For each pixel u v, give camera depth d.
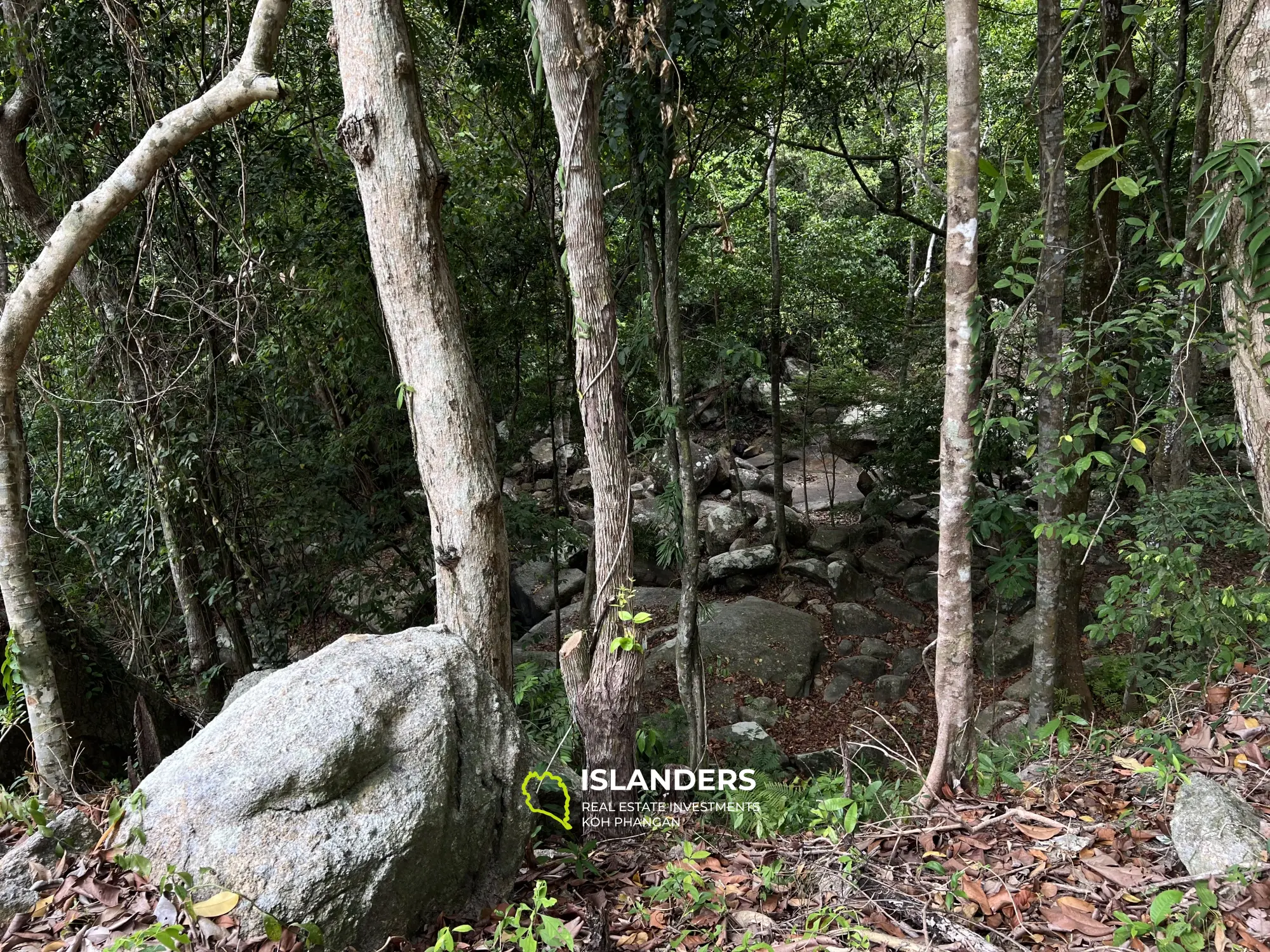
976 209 2.84
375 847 2.47
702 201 8.69
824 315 11.04
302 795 2.51
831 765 6.84
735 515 11.42
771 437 14.33
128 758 5.21
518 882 3.03
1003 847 2.90
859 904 2.66
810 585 10.20
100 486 7.20
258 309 6.41
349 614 8.57
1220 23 3.03
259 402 7.79
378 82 3.62
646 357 6.05
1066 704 5.82
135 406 6.27
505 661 4.02
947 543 3.06
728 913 2.70
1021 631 8.10
